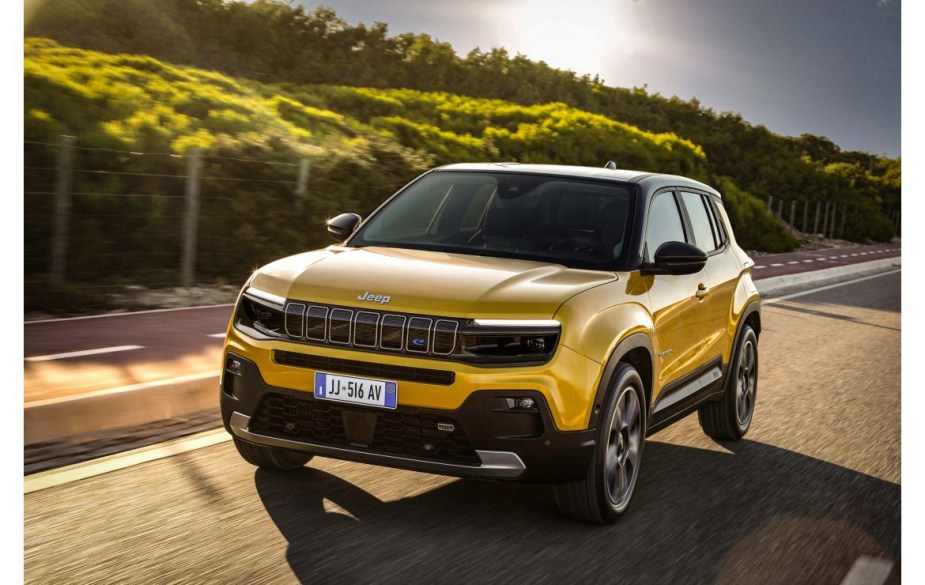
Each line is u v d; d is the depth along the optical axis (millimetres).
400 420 4059
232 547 3891
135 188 12289
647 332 4711
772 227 39906
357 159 16359
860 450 6531
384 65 54438
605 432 4328
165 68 22656
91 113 14242
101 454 5035
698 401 5891
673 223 5711
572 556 4055
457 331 4031
